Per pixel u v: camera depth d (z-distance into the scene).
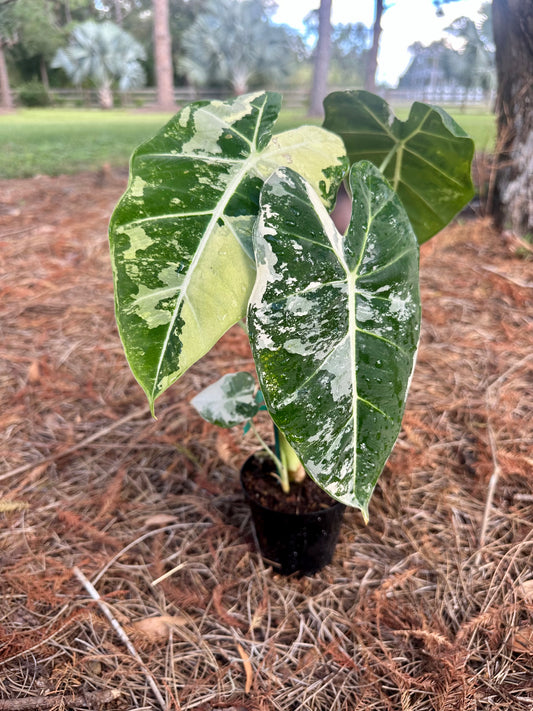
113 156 6.43
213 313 0.72
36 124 10.95
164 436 1.57
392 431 0.74
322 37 12.47
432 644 0.97
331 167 0.85
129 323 0.67
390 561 1.20
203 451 1.54
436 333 2.10
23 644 0.99
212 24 21.14
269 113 0.81
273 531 1.11
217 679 0.97
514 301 2.31
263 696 0.93
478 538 1.24
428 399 1.71
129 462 1.50
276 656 1.01
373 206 0.78
